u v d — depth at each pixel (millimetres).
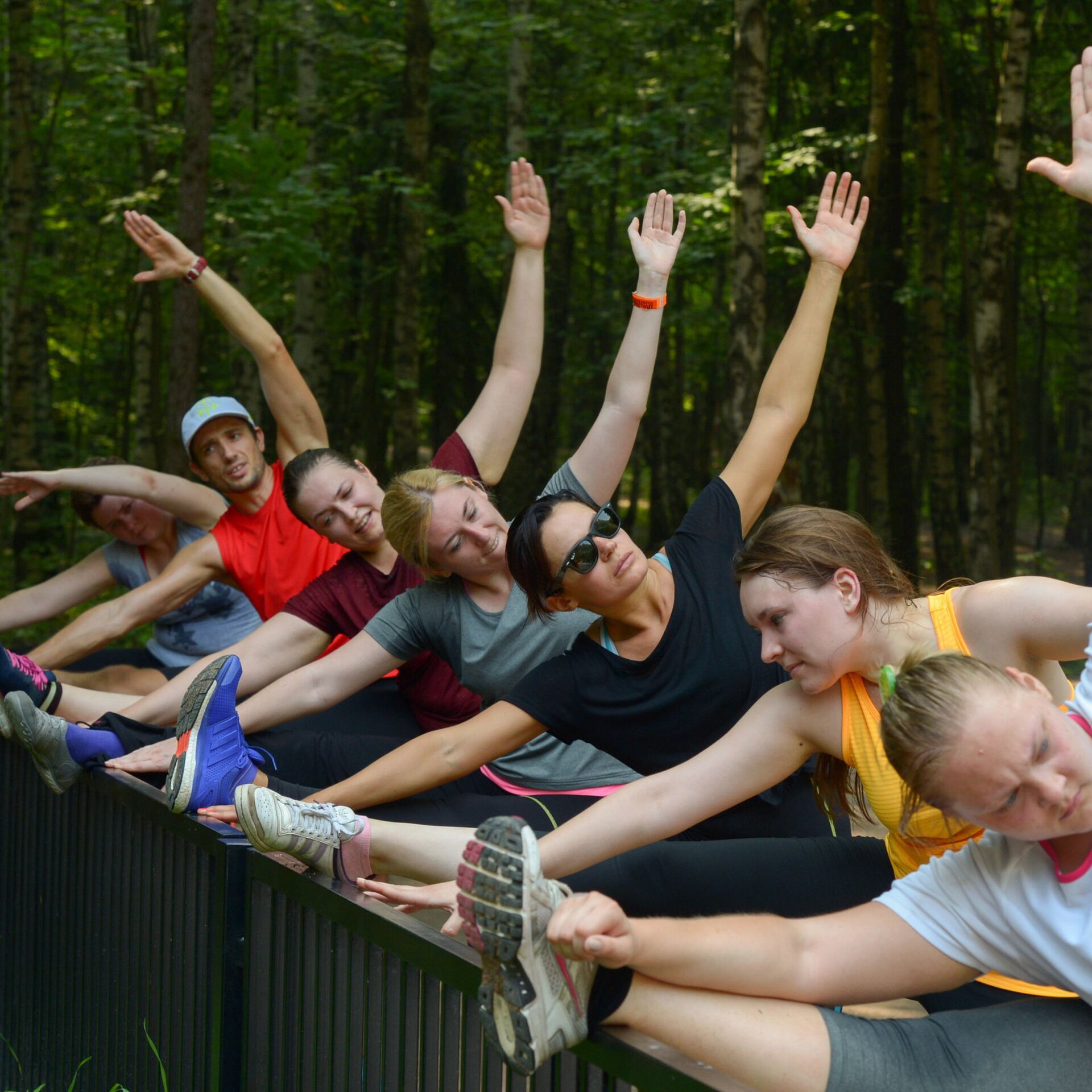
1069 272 21031
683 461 22516
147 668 5203
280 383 4773
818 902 2369
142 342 15070
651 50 17219
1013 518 15961
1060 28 15750
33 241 14750
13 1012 3746
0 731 3730
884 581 2152
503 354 4262
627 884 2318
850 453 19016
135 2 13602
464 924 1682
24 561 12531
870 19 14320
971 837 2148
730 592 2875
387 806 3082
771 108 18344
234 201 12180
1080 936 1768
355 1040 2172
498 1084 1845
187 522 5117
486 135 19453
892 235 15484
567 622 3338
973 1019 1919
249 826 2441
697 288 24812
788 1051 1794
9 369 12664
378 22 16438
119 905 3078
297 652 3887
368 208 19172
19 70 12281
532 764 3402
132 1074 2986
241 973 2547
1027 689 1624
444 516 3225
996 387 12898
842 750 2207
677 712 2797
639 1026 1761
